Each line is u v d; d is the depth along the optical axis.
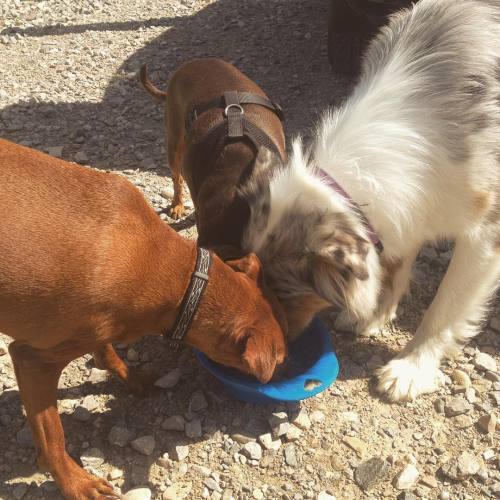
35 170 0.77
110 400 0.99
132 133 1.58
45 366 0.80
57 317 0.76
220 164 1.00
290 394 0.92
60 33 2.03
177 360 1.05
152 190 1.41
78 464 0.91
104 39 1.98
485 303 1.04
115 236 0.77
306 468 0.92
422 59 0.91
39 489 0.88
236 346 0.82
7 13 2.16
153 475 0.90
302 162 0.84
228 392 0.99
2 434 0.94
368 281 0.85
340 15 1.64
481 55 0.89
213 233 0.93
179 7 2.15
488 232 0.94
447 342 1.04
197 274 0.82
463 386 1.02
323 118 0.95
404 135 0.87
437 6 0.93
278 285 0.86
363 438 0.96
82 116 1.64
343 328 1.11
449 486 0.90
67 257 0.74
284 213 0.83
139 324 0.82
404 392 1.00
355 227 0.81
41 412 0.81
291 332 0.92
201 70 1.23
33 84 1.77
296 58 1.83
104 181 0.80
